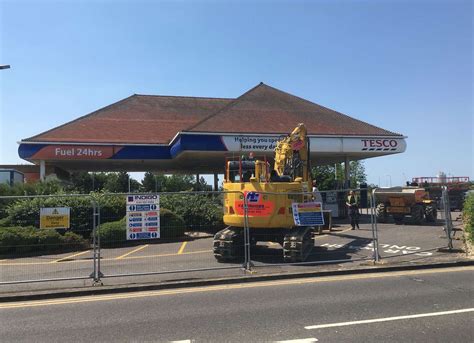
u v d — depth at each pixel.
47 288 9.55
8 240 14.88
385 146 29.06
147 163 35.53
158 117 34.16
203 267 12.04
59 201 17.78
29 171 48.00
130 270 11.66
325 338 6.01
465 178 38.47
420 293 8.65
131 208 11.08
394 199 25.09
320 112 32.22
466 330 6.29
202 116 35.88
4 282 9.73
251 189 13.30
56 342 6.14
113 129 30.92
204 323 6.85
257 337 6.12
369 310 7.43
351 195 22.56
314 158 35.06
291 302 8.09
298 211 12.84
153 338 6.20
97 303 8.44
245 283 10.12
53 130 29.55
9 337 6.40
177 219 18.25
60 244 15.53
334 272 10.98
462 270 11.26
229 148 26.17
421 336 6.04
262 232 13.74
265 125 28.52
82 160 30.30
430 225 23.28
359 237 18.41
